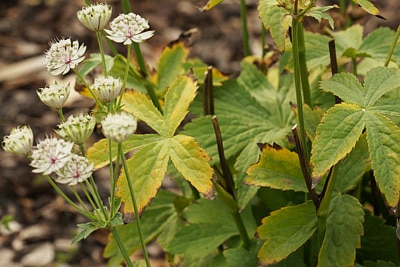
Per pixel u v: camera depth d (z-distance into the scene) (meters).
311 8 0.71
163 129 0.76
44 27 2.09
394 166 0.68
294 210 0.75
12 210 1.56
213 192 0.72
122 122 0.66
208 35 2.05
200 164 0.73
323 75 0.90
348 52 0.86
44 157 0.66
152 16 2.15
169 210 0.95
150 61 1.94
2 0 2.22
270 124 0.85
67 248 1.47
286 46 0.83
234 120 0.84
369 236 0.81
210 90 0.82
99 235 1.50
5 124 1.74
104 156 0.75
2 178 1.62
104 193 1.58
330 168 0.72
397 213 0.74
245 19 0.97
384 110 0.70
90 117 0.69
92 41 1.99
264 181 0.75
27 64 1.93
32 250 1.47
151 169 0.73
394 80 0.71
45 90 0.70
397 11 1.91
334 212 0.75
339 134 0.69
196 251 0.87
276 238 0.75
